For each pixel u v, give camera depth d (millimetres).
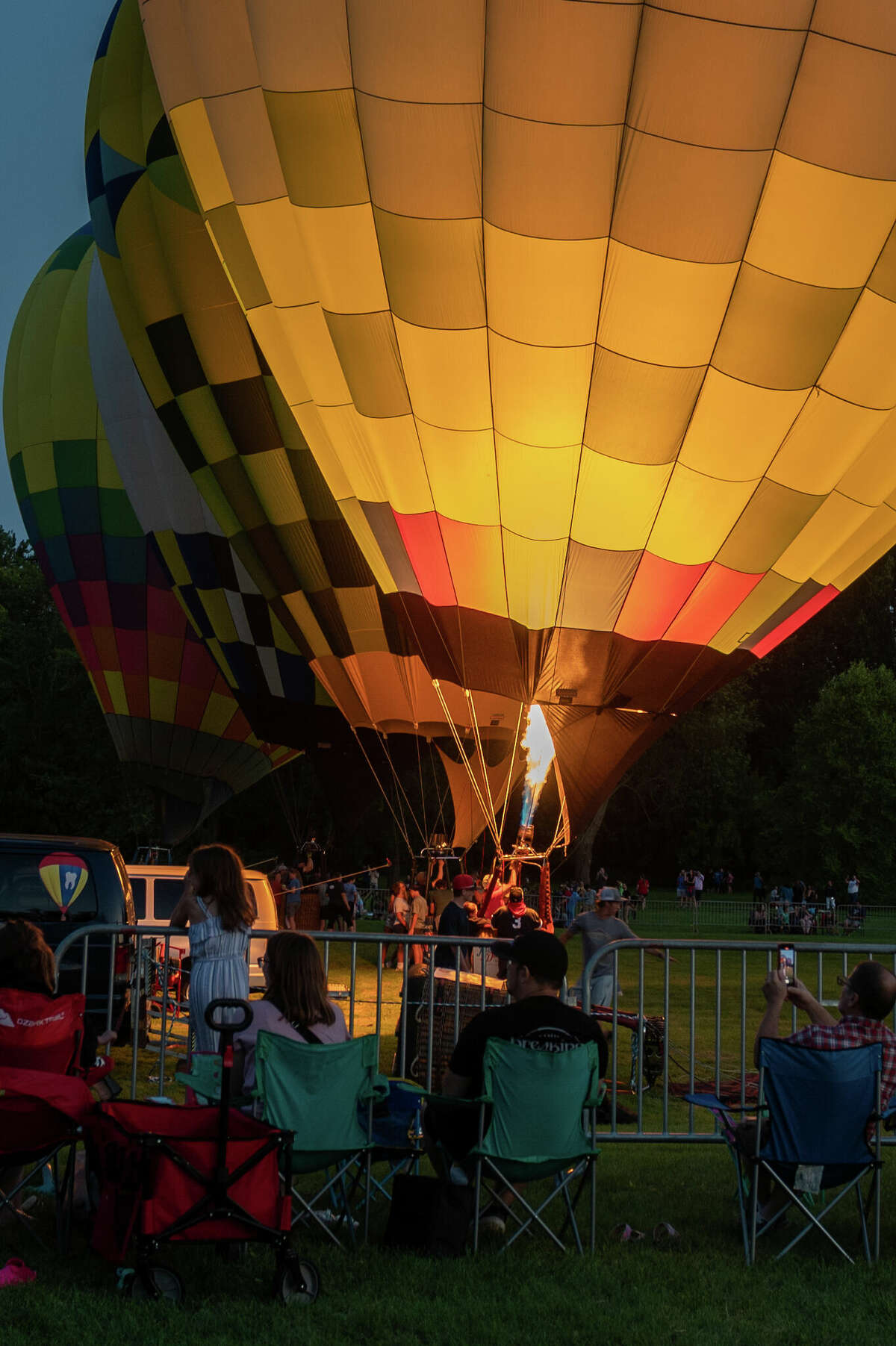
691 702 11273
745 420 9680
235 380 14188
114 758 41562
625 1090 8445
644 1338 3684
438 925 10172
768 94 8328
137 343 15219
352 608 14656
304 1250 4461
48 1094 4164
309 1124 4332
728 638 11047
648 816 46781
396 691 15039
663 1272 4359
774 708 51875
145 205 14352
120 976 8391
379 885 40781
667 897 43438
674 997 13523
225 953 4922
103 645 21875
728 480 10016
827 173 8547
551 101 8547
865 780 39562
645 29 8281
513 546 10578
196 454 15062
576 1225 4676
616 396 9648
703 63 8273
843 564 11336
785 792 42000
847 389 9508
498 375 9836
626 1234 4820
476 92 8781
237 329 14086
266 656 18250
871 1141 4730
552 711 11039
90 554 21375
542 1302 3971
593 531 10352
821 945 5594
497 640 11031
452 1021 7496
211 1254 4371
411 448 10594
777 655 50719
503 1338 3648
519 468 10172
